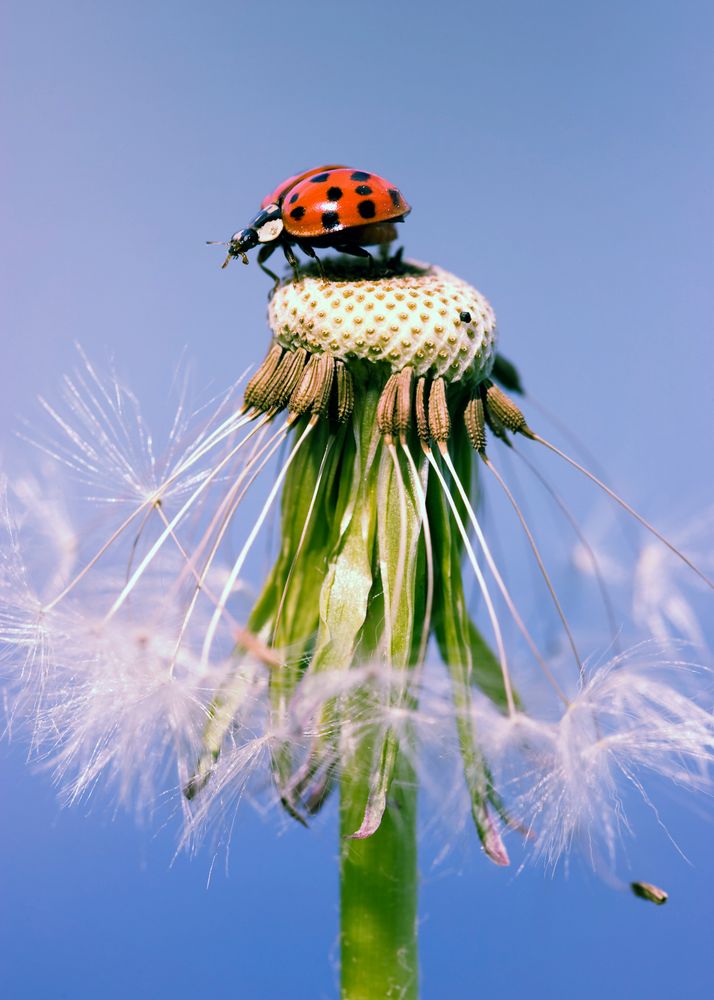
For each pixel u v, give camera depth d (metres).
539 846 0.08
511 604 0.08
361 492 0.08
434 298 0.08
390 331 0.08
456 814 0.08
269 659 0.08
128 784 0.08
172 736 0.08
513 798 0.08
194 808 0.08
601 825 0.08
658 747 0.08
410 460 0.08
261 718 0.08
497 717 0.08
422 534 0.08
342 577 0.08
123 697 0.08
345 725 0.08
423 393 0.08
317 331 0.08
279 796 0.08
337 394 0.08
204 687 0.08
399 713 0.08
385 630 0.08
